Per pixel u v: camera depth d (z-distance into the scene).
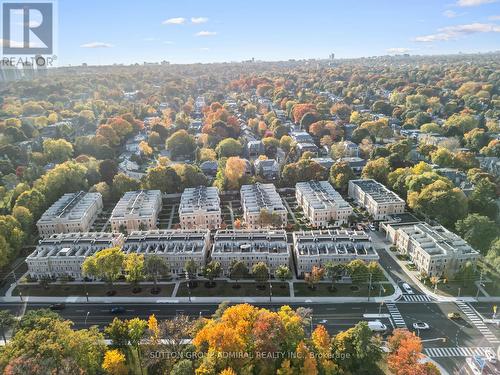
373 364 176.75
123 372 179.00
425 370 164.00
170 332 192.50
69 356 176.12
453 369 186.12
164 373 179.38
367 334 178.62
